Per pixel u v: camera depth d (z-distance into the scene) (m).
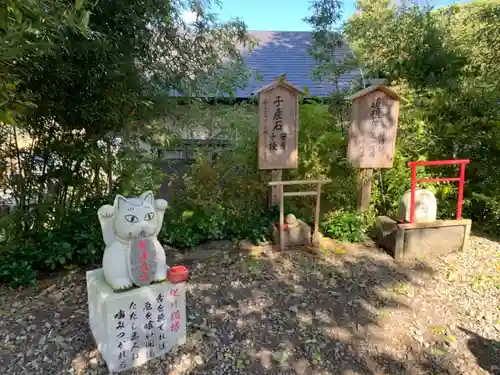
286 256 4.44
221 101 5.49
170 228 4.70
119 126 4.20
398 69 5.66
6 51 2.44
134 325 2.73
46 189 4.30
